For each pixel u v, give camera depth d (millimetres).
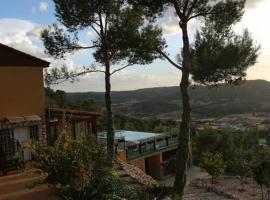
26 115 17625
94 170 11531
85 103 57656
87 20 20828
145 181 17984
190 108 19094
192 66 19594
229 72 19672
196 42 19750
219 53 19344
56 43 21281
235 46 19328
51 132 18578
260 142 73250
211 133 47906
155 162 33094
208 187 26000
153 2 18625
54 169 10812
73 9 20469
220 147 46656
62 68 20797
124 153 28453
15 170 16438
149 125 66188
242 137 64062
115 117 65188
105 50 21094
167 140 34094
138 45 20219
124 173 17844
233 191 25188
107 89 21516
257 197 23797
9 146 16922
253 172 24922
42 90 18250
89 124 20484
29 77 17781
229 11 18609
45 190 13648
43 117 18234
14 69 17281
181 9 18781
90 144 11984
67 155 10938
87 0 20031
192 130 55625
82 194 11148
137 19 20484
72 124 19625
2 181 14961
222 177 30844
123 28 20609
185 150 18844
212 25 19422
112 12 20812
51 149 11219
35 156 11227
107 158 12609
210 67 19469
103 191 11531
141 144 31219
